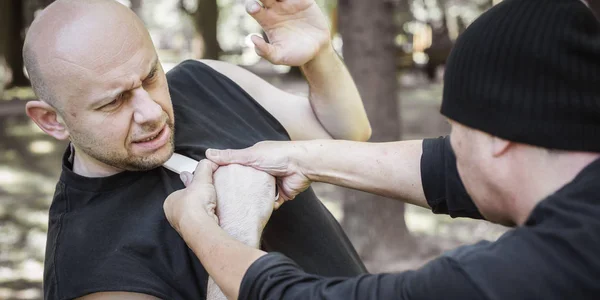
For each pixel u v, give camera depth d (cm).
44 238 609
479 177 111
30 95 1362
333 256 167
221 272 118
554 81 99
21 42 1441
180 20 2517
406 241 529
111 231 143
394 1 507
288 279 110
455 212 135
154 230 142
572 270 94
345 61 506
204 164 148
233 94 176
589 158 101
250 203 141
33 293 492
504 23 104
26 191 768
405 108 1277
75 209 148
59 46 134
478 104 105
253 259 116
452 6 1855
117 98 137
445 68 113
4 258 558
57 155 954
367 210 519
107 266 138
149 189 149
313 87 175
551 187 103
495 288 96
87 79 134
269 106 181
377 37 496
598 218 96
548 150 102
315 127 182
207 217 130
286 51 158
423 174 141
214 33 1412
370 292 104
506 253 98
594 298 93
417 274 103
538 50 100
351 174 148
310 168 150
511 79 102
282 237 162
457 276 99
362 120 181
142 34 139
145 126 140
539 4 102
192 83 175
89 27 134
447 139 142
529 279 95
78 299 139
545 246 96
